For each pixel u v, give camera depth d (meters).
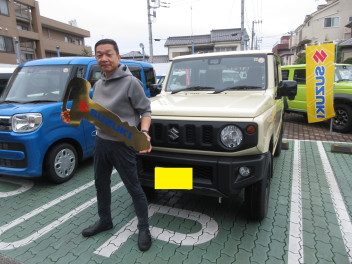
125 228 2.91
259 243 2.59
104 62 2.13
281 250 2.48
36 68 4.64
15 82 4.61
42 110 3.73
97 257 2.45
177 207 3.34
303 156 5.30
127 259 2.41
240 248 2.52
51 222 3.07
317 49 6.43
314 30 31.61
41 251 2.56
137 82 2.25
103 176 2.56
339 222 2.94
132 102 2.26
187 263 2.34
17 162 3.70
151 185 2.84
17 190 3.95
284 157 5.25
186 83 3.90
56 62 4.59
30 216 3.21
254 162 2.46
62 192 3.85
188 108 2.68
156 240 2.68
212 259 2.38
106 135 2.30
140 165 2.87
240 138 2.43
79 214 3.25
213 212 3.21
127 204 3.46
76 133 4.30
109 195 2.72
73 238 2.75
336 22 29.84
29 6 29.80
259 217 2.85
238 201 3.47
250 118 2.43
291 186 3.89
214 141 2.50
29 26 30.48
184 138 2.61
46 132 3.77
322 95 6.61
